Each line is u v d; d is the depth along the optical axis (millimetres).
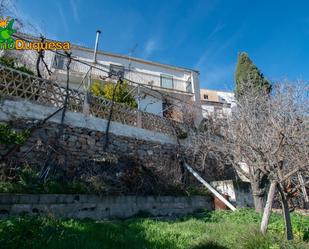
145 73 18297
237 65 18125
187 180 11273
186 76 20266
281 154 5340
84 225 5246
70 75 14672
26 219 4449
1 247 3326
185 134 12508
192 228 6219
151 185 8758
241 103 9289
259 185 10062
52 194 6258
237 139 7312
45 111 8070
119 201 7621
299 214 9492
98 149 8977
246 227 5508
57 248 3629
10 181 6215
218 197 10305
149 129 11422
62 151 7906
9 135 6848
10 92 7793
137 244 4520
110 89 13336
